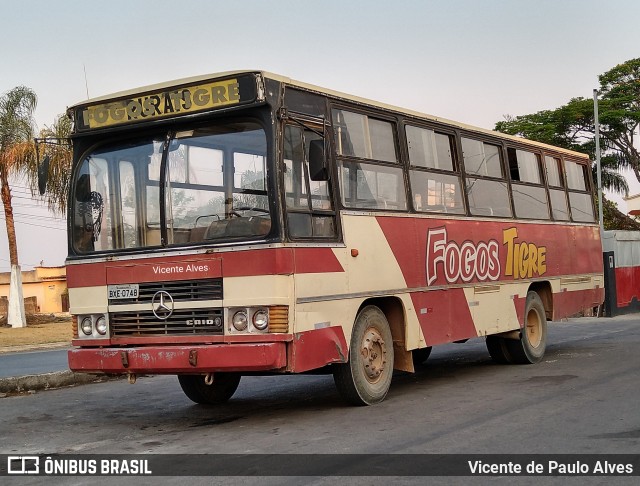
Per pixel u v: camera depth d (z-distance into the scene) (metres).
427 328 10.84
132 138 9.20
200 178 8.77
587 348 15.91
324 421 8.81
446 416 8.81
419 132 11.19
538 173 14.67
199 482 6.44
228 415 9.71
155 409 10.52
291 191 8.61
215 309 8.49
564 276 15.14
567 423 8.18
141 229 9.02
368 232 9.77
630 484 6.02
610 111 40.25
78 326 9.27
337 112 9.56
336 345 9.06
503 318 12.85
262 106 8.48
